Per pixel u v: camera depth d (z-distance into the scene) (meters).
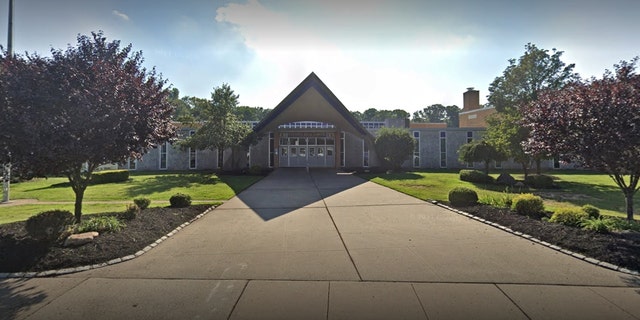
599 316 2.99
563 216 5.98
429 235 5.82
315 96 19.50
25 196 12.14
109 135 5.41
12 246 4.79
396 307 3.18
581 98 6.00
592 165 6.05
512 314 3.03
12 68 5.30
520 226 6.06
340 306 3.21
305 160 26.03
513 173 23.03
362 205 8.95
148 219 6.66
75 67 5.57
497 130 17.88
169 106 7.21
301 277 3.94
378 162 23.75
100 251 4.72
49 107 4.97
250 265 4.37
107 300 3.39
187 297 3.44
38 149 4.71
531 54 25.66
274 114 19.33
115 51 6.55
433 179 16.27
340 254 4.80
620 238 4.90
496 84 28.12
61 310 3.19
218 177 18.11
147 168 25.52
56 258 4.45
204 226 6.66
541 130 6.58
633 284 3.65
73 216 6.27
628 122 5.32
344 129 24.88
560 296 3.38
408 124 34.53
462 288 3.59
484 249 4.97
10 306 3.28
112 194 12.00
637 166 5.70
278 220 7.20
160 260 4.59
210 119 20.31
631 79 6.02
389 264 4.36
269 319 2.98
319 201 9.71
